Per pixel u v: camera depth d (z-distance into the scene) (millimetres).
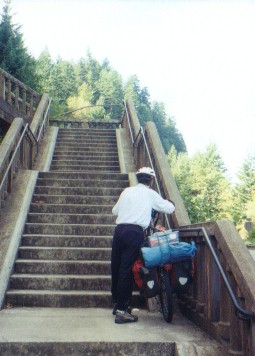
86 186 8062
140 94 118188
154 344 3490
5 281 4957
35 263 5480
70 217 6730
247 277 3043
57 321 4168
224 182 55875
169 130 115688
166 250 3973
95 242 6109
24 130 8156
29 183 7641
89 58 105250
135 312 4758
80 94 72375
